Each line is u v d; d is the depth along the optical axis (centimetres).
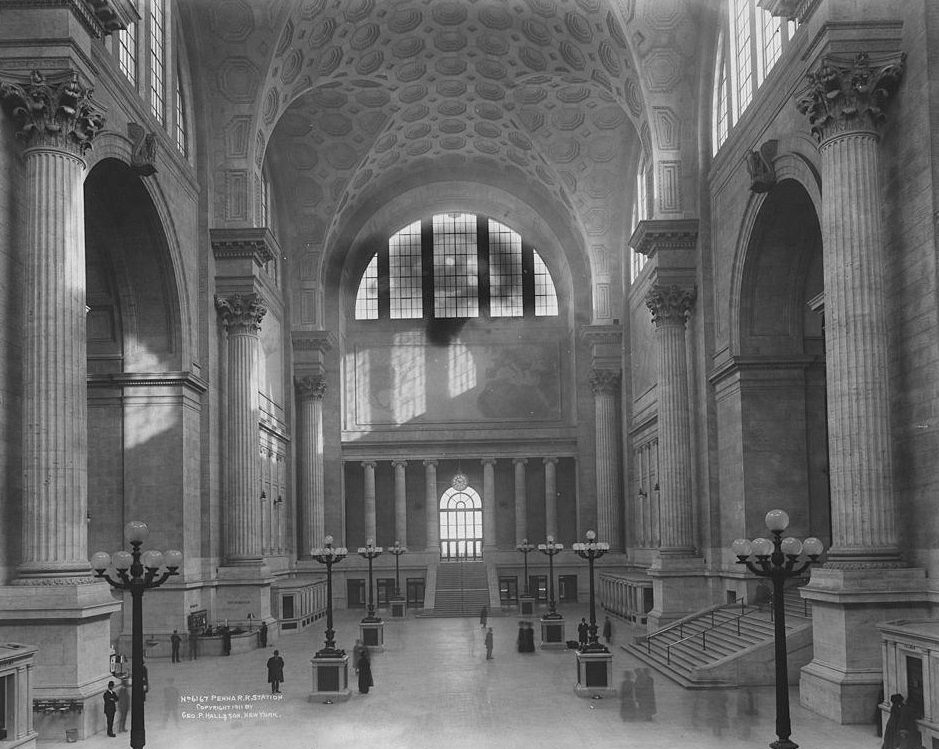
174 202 3281
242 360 3659
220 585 3572
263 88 3688
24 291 2136
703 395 3569
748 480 3212
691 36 3625
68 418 2122
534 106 4775
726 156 3391
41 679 2027
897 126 2141
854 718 2056
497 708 2384
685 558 3575
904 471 2120
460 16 4088
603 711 2325
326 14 3800
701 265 3606
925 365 2031
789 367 3238
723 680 2595
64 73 2136
